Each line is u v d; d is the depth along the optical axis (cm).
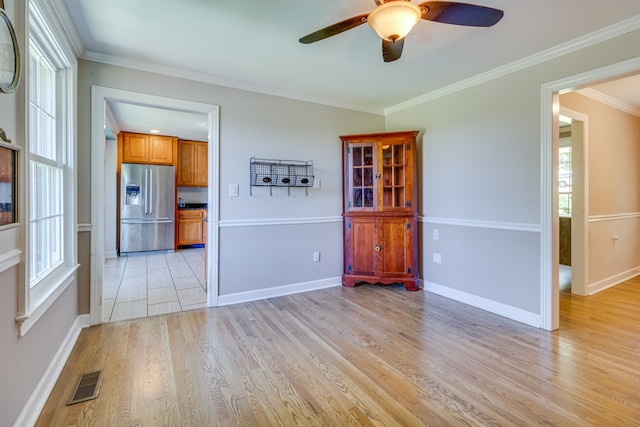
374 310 310
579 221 355
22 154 144
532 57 266
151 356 220
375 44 247
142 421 156
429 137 370
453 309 312
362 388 184
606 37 224
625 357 218
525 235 277
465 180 328
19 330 142
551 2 191
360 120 412
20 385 144
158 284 405
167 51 259
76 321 253
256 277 344
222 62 281
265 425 154
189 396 176
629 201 420
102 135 270
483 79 307
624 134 407
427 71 300
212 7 198
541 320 266
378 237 376
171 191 629
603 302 332
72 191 240
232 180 328
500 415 160
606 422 154
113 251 582
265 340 245
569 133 507
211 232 319
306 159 372
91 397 173
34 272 181
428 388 183
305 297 350
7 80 130
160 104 291
